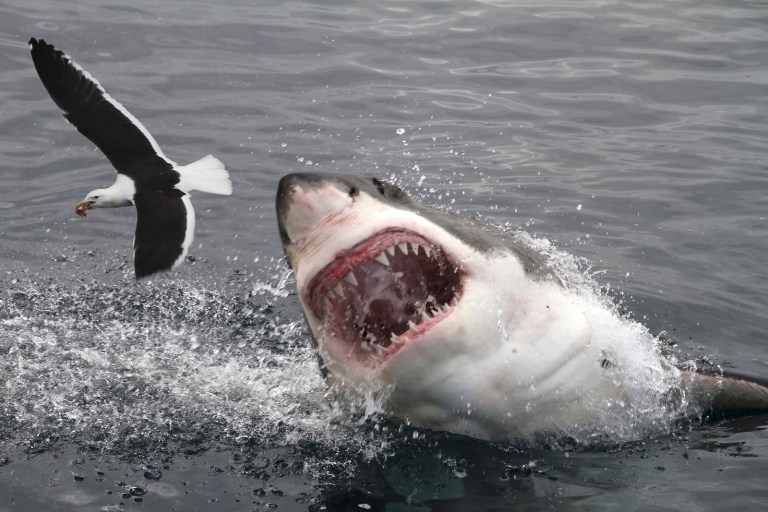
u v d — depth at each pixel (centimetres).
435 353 1351
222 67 3506
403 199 1493
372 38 3869
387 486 1409
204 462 1483
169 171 1387
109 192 1373
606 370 1519
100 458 1488
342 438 1546
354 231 1291
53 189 2680
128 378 1775
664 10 4322
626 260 2314
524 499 1370
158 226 1355
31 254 2336
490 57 3756
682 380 1642
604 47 3872
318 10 4166
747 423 1617
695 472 1444
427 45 3838
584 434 1523
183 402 1683
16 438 1542
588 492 1388
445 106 3294
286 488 1409
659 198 2662
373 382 1382
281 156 2884
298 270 1326
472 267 1370
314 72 3519
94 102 1451
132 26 3791
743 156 2948
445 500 1370
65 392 1708
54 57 1480
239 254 2367
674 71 3644
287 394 1719
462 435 1504
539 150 2981
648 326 1995
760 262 2311
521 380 1420
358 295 1367
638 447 1523
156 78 3375
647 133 3136
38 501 1364
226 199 2639
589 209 2588
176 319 2053
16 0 3966
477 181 2744
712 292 2156
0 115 3084
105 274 2255
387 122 3152
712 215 2569
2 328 1969
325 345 1388
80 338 1942
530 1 4412
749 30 4062
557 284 1523
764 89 3469
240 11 4062
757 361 1859
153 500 1372
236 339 1972
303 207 1306
